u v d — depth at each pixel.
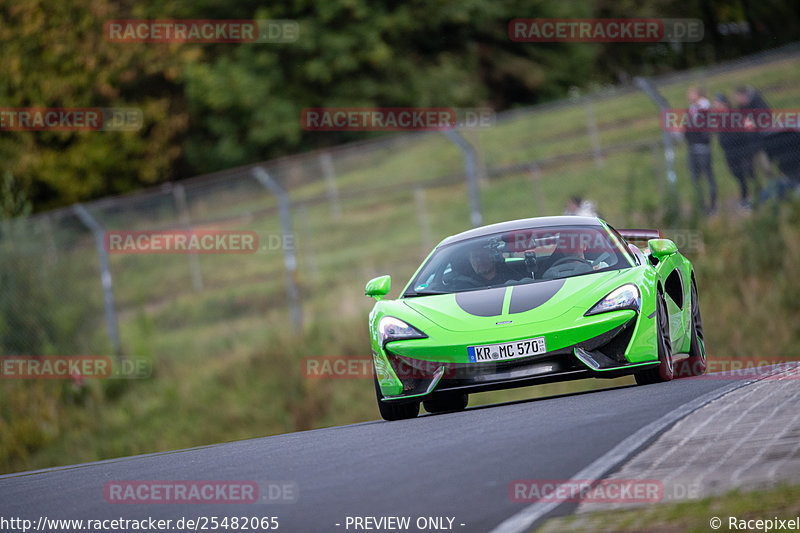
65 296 57.56
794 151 48.31
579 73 124.25
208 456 20.83
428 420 22.22
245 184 80.44
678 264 27.81
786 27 124.69
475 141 95.88
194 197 66.94
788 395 17.22
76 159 110.00
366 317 50.06
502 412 21.30
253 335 54.56
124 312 63.88
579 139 88.81
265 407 47.28
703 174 49.78
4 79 111.25
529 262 25.08
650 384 23.53
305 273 68.38
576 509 10.71
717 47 124.44
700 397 18.33
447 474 13.63
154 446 47.41
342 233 81.00
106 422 49.78
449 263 26.00
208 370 51.03
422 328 23.33
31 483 20.78
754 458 12.20
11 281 56.47
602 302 22.75
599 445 14.34
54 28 111.38
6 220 59.19
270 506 13.09
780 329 42.38
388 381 23.66
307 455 18.00
